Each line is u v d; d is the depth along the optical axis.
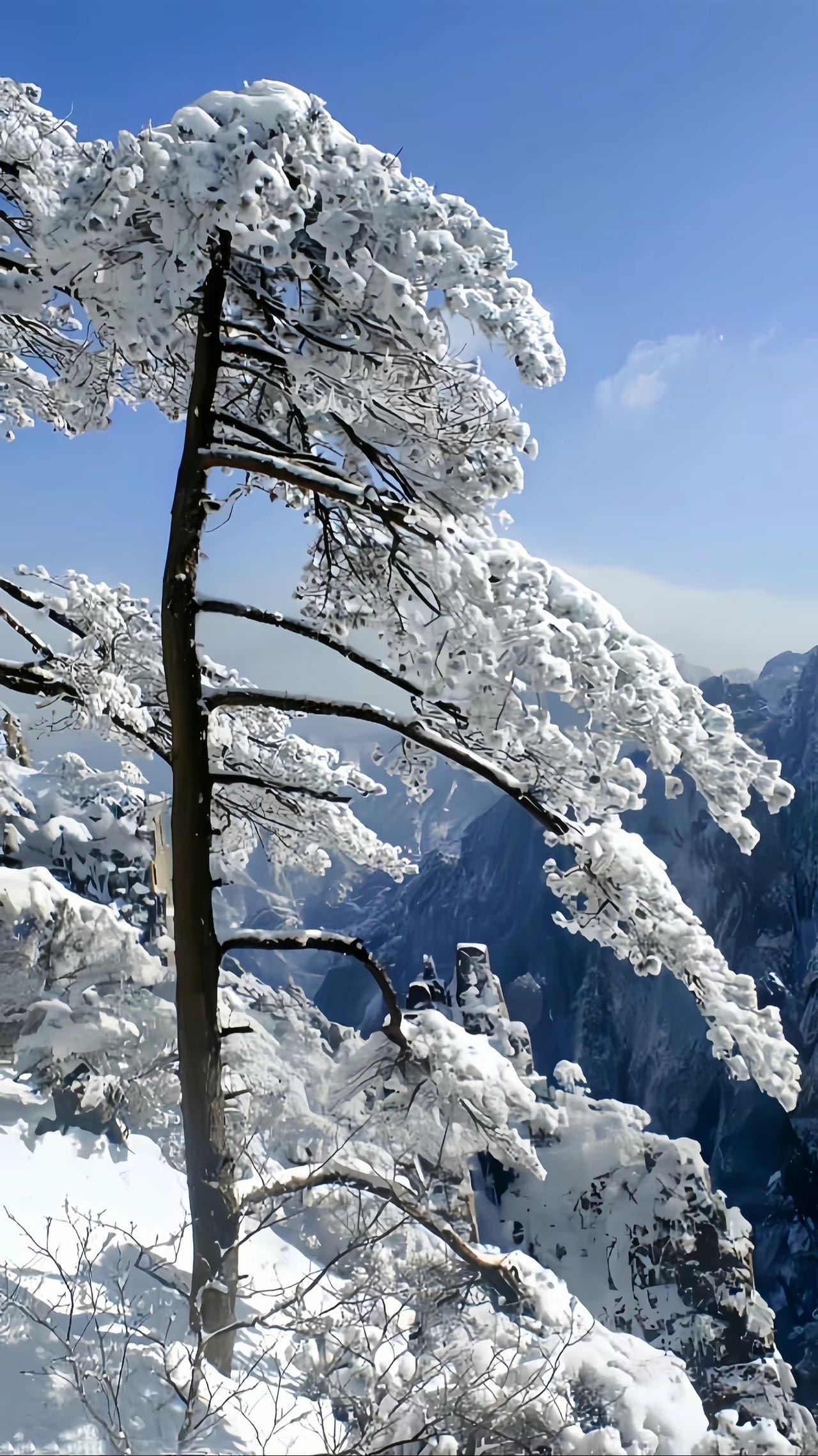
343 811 12.78
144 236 7.89
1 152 9.73
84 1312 8.38
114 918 14.45
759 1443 8.74
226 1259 8.61
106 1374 7.12
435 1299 9.16
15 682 11.37
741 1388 11.88
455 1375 8.02
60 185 9.73
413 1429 7.75
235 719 12.57
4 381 12.50
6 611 12.34
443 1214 11.32
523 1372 8.30
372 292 7.54
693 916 9.34
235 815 12.87
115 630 11.77
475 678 8.66
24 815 15.95
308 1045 14.41
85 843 15.83
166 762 12.57
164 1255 10.34
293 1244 11.43
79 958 14.15
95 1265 9.56
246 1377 7.68
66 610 11.59
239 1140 12.06
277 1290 8.41
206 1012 9.18
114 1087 13.09
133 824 16.16
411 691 9.62
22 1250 9.38
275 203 7.36
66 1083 12.95
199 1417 7.59
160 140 7.48
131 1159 12.68
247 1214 8.94
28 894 13.69
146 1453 7.04
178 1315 8.98
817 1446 10.84
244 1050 13.62
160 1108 13.52
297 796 12.63
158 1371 7.85
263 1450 7.28
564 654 8.37
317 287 7.99
